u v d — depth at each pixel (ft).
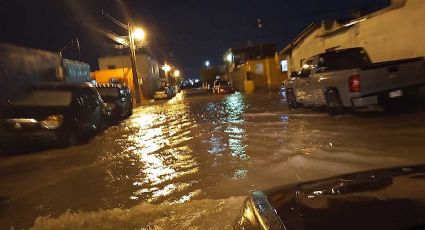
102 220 15.80
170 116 62.18
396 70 33.76
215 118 50.34
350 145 24.27
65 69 88.53
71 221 16.10
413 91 34.17
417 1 40.24
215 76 290.35
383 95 33.71
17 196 21.01
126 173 23.93
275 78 136.77
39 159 31.83
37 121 35.19
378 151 22.00
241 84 153.69
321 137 27.96
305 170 19.95
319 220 6.34
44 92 40.11
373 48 50.06
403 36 43.19
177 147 30.99
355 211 6.31
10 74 61.46
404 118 31.71
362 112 37.91
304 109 48.01
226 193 17.60
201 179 20.45
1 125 34.55
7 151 36.17
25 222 16.80
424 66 34.45
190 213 15.35
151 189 19.75
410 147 22.12
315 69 41.14
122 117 63.16
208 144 30.68
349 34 57.41
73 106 39.04
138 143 35.60
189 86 421.59
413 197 6.36
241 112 54.60
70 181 23.30
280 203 7.62
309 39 80.02
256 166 21.76
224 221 14.10
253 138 30.96
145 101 150.30
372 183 7.44
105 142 38.55
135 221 15.24
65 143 36.88
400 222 5.66
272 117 43.60
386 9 45.93
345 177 8.31
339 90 36.24
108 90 62.90
